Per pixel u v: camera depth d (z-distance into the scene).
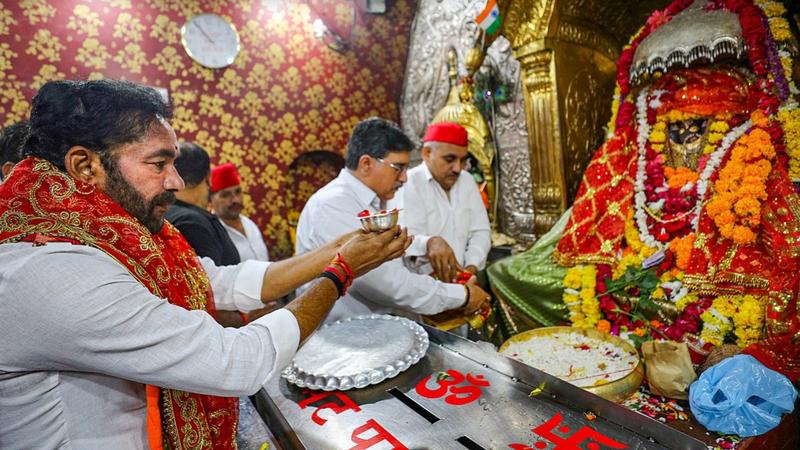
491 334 1.88
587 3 2.35
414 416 0.87
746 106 1.34
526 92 2.55
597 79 2.57
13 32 3.00
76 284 0.58
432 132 2.03
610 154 1.64
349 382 0.97
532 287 1.72
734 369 0.92
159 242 0.79
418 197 2.00
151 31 3.42
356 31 4.21
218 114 3.70
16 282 0.57
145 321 0.62
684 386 1.00
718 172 1.34
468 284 1.53
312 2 3.99
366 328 1.21
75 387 0.64
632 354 1.13
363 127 1.58
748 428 0.87
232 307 1.06
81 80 0.69
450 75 3.51
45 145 0.66
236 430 0.86
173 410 0.72
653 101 1.53
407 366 1.02
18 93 3.03
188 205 1.72
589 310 1.53
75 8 3.17
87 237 0.64
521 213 3.01
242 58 3.76
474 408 0.88
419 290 1.42
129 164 0.68
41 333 0.58
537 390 0.91
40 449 0.64
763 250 1.24
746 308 1.20
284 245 4.03
